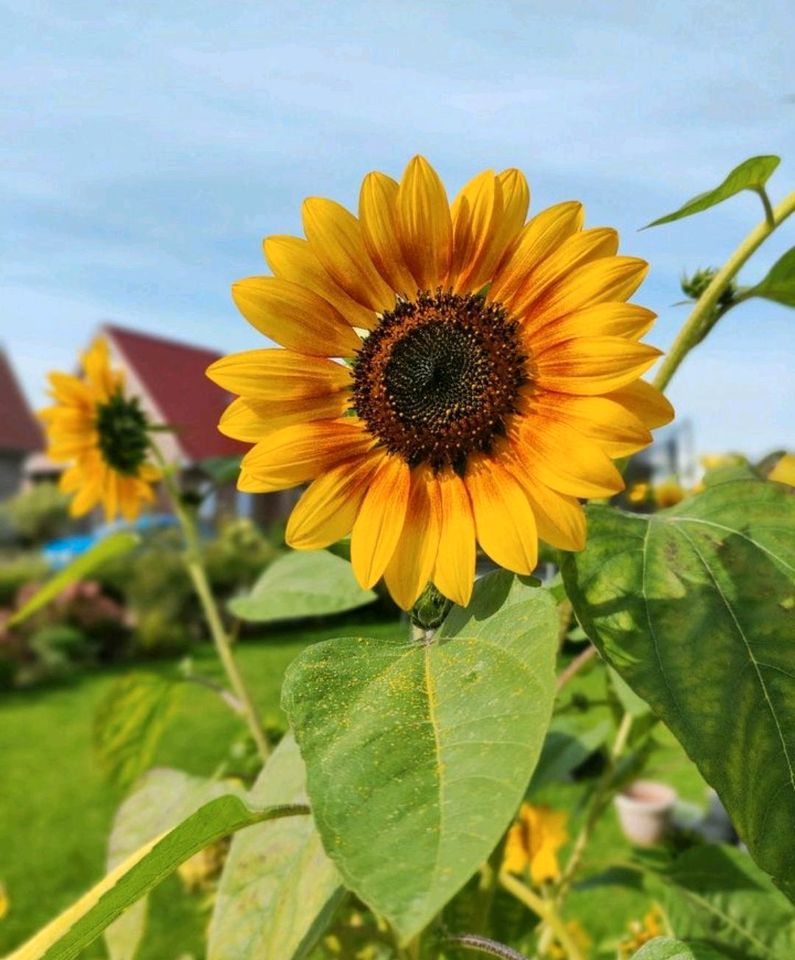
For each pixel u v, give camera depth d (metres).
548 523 0.24
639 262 0.25
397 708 0.20
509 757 0.18
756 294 0.28
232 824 0.23
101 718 0.47
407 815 0.18
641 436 0.24
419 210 0.26
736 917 0.36
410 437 0.26
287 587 0.40
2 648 2.98
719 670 0.21
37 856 1.40
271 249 0.27
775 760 0.20
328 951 0.36
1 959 0.21
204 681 0.46
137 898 0.22
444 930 0.28
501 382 0.25
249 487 0.26
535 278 0.26
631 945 0.47
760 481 0.24
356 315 0.27
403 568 0.25
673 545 0.23
